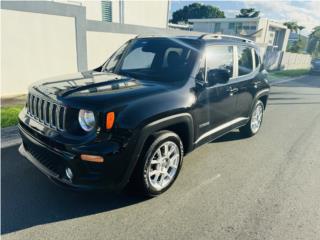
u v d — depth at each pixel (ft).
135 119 8.56
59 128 8.62
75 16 27.78
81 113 8.18
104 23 31.53
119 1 45.39
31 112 10.11
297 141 17.49
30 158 9.85
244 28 117.19
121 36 33.88
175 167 10.82
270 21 115.24
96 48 31.58
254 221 9.19
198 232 8.54
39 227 8.44
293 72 71.05
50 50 26.78
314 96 35.88
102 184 8.47
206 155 14.48
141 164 9.34
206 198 10.42
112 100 8.46
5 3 22.79
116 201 9.93
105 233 8.31
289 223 9.17
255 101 16.65
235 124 15.01
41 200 9.75
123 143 8.39
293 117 23.95
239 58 14.53
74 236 8.13
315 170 13.29
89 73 12.28
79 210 9.34
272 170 13.08
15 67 24.72
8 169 11.64
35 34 25.34
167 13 56.39
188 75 11.11
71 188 8.44
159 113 9.18
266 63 69.36
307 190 11.35
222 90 12.69
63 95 8.77
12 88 24.99
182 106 10.08
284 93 37.29
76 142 8.10
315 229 8.93
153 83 10.57
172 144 10.30
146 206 9.74
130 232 8.40
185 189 10.99
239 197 10.59
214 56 12.46
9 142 14.21
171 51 12.25
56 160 8.66
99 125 8.09
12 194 9.96
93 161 8.07
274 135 18.51
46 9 25.45
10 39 23.82
